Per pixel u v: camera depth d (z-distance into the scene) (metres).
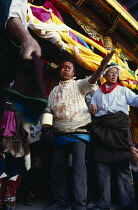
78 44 4.14
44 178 3.46
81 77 5.80
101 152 2.70
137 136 8.98
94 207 2.56
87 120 2.65
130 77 5.45
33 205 2.83
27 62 0.65
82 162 2.43
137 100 2.92
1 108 0.69
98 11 5.39
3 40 0.72
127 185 2.70
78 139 2.51
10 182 2.21
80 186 2.33
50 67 5.29
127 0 7.36
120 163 2.75
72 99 2.66
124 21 5.88
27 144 2.29
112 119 2.80
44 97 0.66
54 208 2.42
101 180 2.64
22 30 0.70
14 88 0.66
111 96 2.98
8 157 2.21
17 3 0.82
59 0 4.67
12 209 2.20
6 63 0.70
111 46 5.75
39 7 3.75
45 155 3.48
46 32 3.60
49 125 2.71
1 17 0.70
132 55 6.88
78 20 5.11
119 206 2.87
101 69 2.52
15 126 2.11
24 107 0.69
